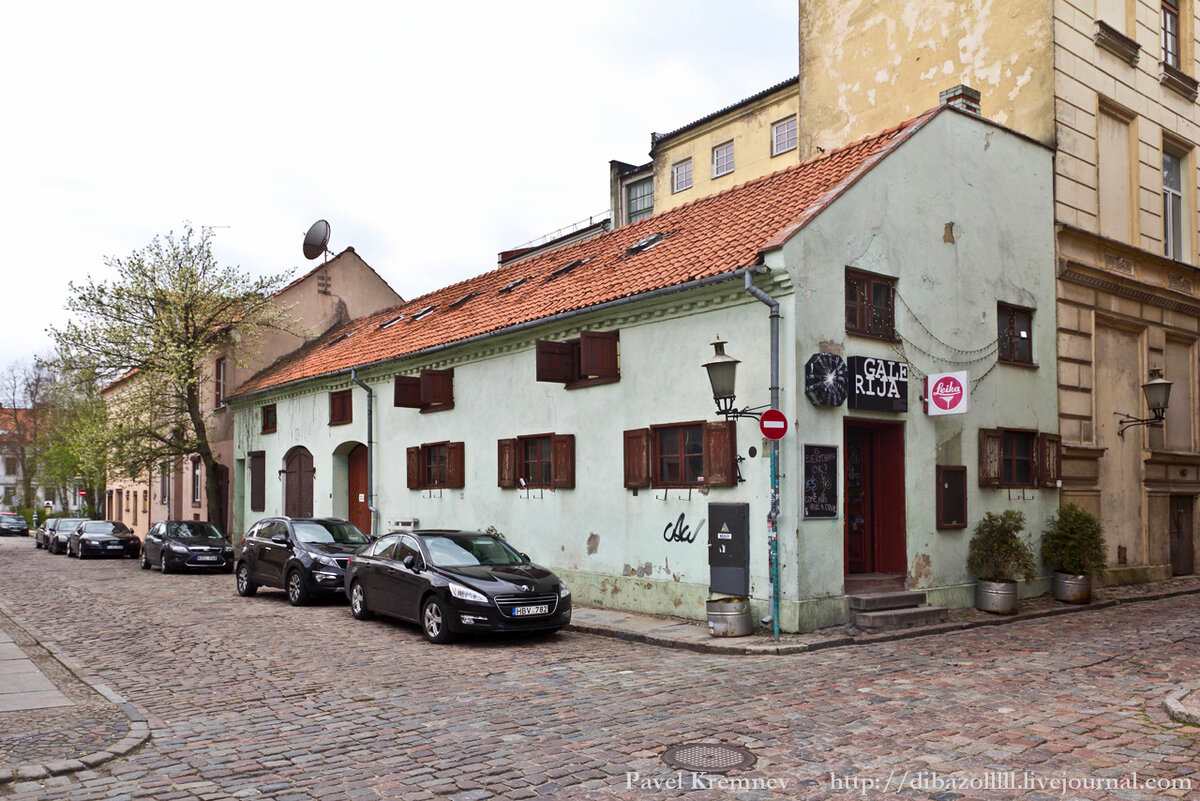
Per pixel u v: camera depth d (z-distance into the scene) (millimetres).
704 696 8242
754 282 11914
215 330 27594
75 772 6164
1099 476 16578
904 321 13047
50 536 35594
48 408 59906
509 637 12203
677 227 16391
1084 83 16688
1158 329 18250
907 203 13328
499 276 22609
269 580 16672
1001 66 16625
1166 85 18797
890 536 12953
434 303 23984
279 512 25734
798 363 11570
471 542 13188
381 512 20984
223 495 29750
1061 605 14281
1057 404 15734
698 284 12383
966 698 7988
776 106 24469
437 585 11789
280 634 12469
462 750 6609
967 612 13312
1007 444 14711
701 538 12750
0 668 10125
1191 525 18922
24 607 16031
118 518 44250
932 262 13625
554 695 8422
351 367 21531
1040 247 15664
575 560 15094
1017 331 15273
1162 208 18562
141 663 10336
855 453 13070
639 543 13852
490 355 17484
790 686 8617
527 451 16531
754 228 13211
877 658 10086
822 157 15141
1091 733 6789
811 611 11477
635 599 13766
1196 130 19656
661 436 13641
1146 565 17406
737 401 12273
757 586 11805
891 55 18344
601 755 6418
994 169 14875
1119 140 17750
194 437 29594
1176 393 18906
